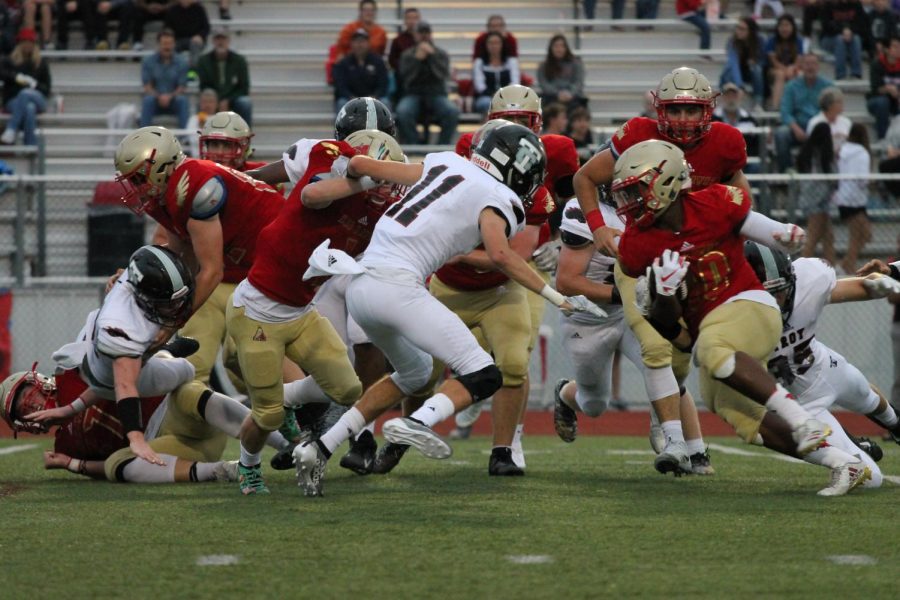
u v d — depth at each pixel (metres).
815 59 44.47
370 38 47.31
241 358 17.11
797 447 16.36
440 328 15.65
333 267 15.72
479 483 18.92
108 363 17.38
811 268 17.97
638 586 11.05
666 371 19.52
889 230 38.53
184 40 48.16
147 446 16.42
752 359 15.87
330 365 17.45
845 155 41.47
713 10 52.03
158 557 12.45
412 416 15.30
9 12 49.69
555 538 13.45
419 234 15.88
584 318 21.30
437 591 10.85
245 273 21.05
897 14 51.03
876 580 11.33
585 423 35.88
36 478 20.11
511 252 15.55
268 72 50.81
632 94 50.69
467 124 47.41
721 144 19.19
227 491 17.75
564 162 20.69
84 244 39.25
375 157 16.88
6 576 11.59
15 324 38.75
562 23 51.53
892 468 21.88
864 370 38.72
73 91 49.69
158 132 17.19
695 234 15.98
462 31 51.59
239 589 10.97
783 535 13.63
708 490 18.02
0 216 38.97
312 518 14.88
